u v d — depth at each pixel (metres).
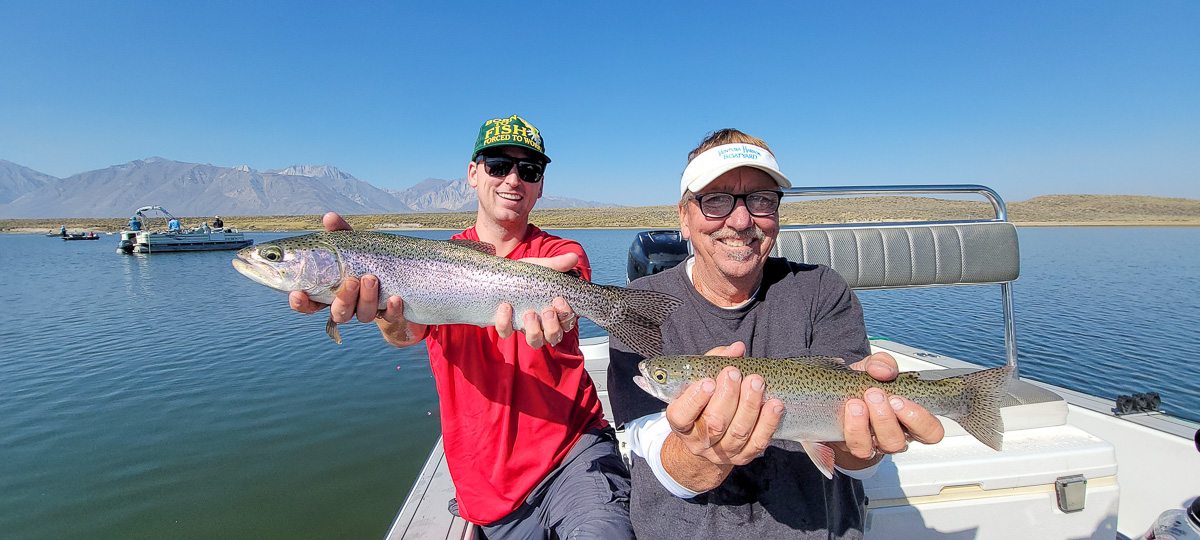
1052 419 0.99
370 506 2.47
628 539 0.83
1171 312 5.16
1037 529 0.90
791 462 0.73
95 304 7.77
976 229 1.45
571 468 0.98
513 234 1.19
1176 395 3.07
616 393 0.82
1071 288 6.70
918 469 0.87
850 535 0.74
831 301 0.84
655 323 0.86
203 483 2.65
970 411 0.79
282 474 2.74
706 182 0.75
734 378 0.59
